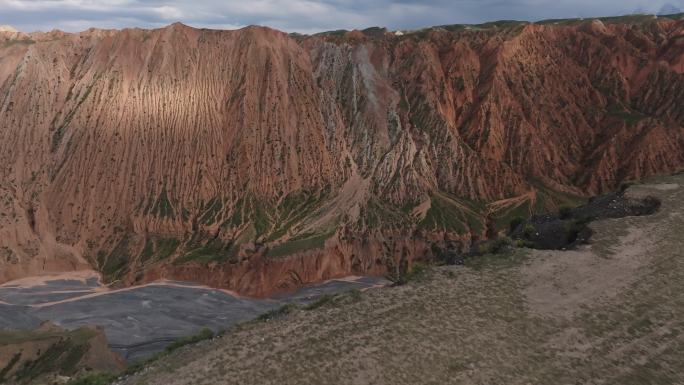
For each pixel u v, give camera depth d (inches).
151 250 3380.9
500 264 1320.1
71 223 3474.4
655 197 1651.1
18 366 1972.2
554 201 3782.0
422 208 3651.6
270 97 4020.7
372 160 4005.9
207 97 3983.8
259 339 1029.2
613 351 994.1
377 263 3346.5
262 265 3152.1
